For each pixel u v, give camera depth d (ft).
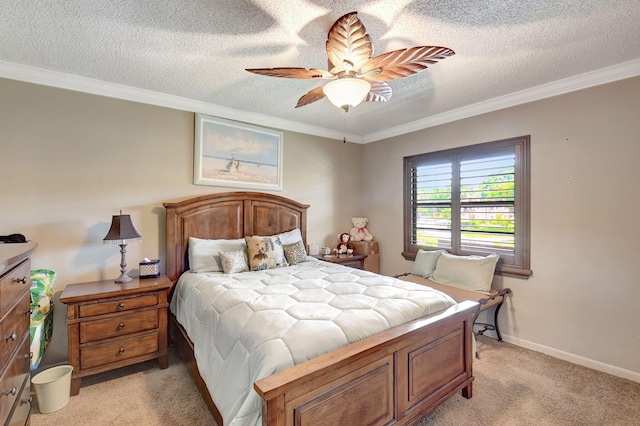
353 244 13.98
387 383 5.02
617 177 7.80
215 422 5.94
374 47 6.72
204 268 9.31
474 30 6.13
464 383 6.57
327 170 13.88
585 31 6.16
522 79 8.48
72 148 8.31
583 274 8.34
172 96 9.68
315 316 5.30
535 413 6.26
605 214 7.98
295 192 12.83
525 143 9.44
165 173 9.77
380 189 14.19
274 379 3.78
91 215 8.56
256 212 11.39
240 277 8.39
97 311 7.27
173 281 9.53
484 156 10.53
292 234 11.68
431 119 11.86
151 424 5.92
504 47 6.79
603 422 5.99
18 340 4.29
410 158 12.89
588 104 8.24
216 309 6.28
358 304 5.93
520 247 9.55
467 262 10.15
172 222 9.57
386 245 13.92
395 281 7.82
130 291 7.63
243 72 8.00
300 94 9.56
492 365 8.28
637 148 7.51
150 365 8.34
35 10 5.45
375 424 4.82
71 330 6.96
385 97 7.34
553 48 6.84
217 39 6.44
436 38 6.41
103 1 5.22
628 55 7.14
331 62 5.64
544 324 9.04
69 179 8.27
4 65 7.39
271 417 3.66
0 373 3.59
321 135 13.60
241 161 11.26
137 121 9.28
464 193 11.10
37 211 7.86
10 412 3.93
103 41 6.51
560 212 8.77
